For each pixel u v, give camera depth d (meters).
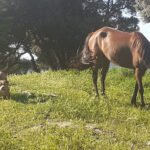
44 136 10.12
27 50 48.69
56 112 12.16
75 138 9.91
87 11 49.69
